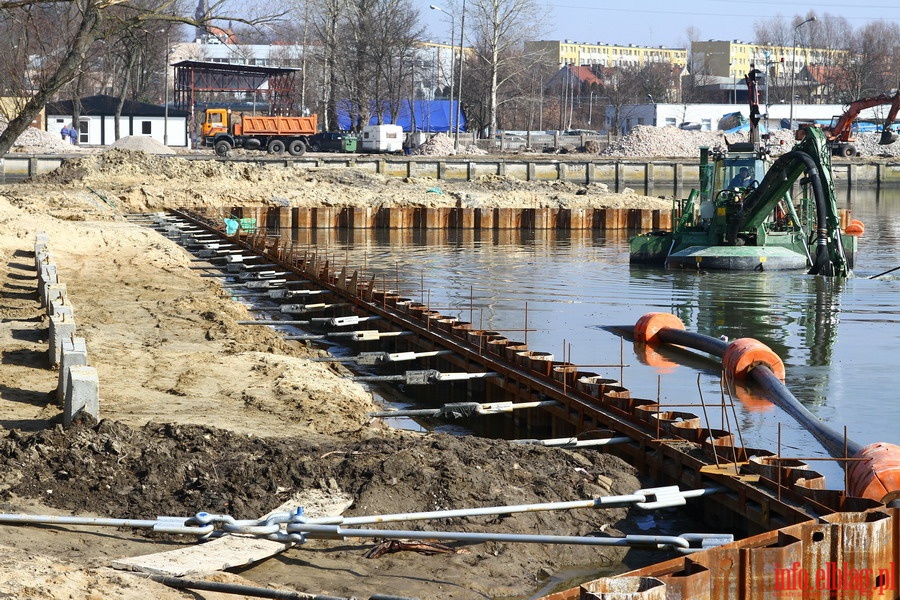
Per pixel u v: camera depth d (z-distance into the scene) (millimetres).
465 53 135750
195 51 126625
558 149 102000
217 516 10164
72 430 12133
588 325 26641
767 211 36625
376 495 11297
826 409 18328
